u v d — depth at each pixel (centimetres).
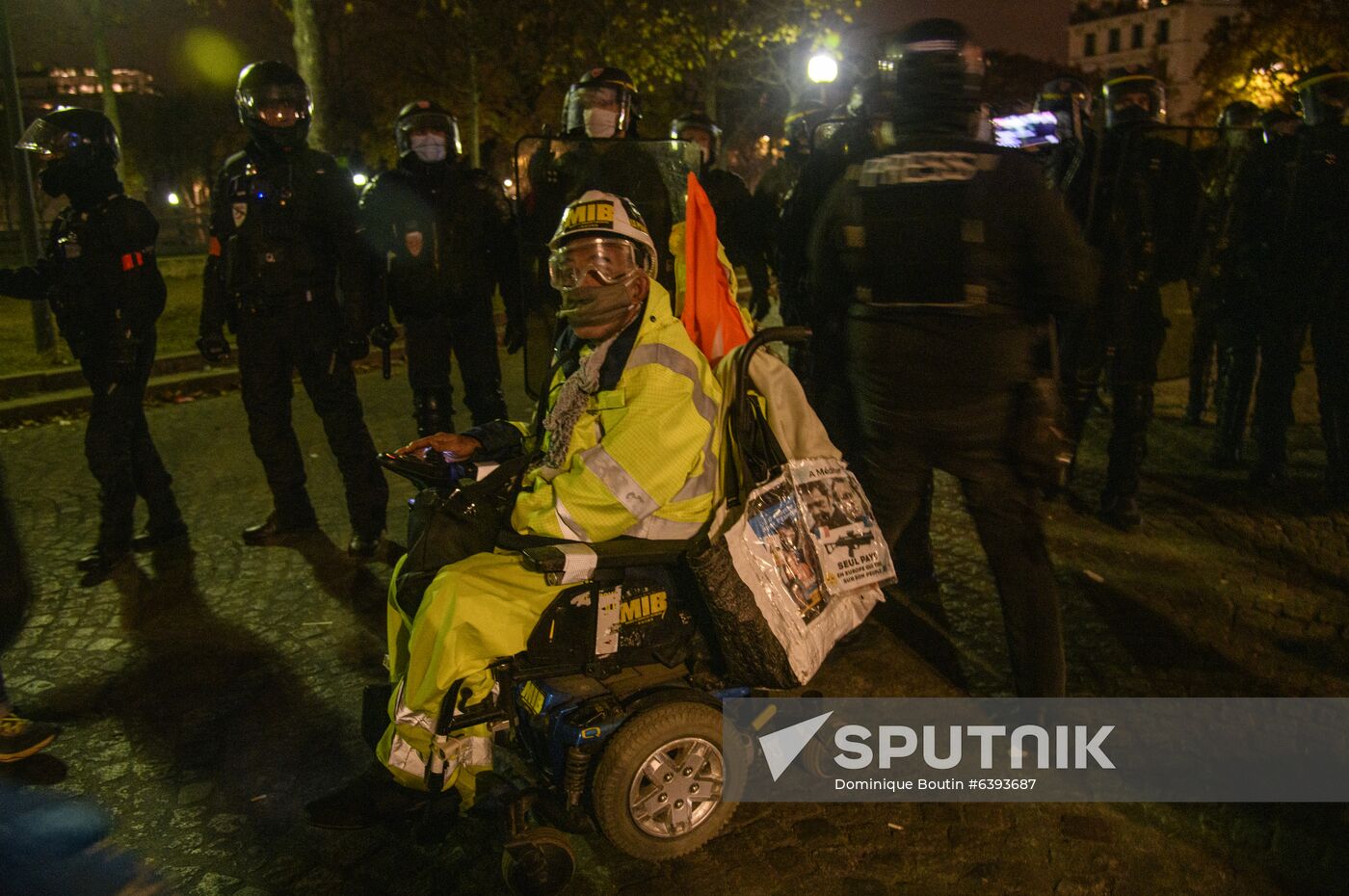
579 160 445
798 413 287
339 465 495
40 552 510
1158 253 507
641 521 264
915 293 301
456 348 540
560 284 268
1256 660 396
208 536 530
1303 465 626
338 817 285
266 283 469
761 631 265
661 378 261
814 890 276
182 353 961
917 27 294
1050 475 315
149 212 465
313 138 1156
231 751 342
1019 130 589
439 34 2373
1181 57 8819
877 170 303
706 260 314
